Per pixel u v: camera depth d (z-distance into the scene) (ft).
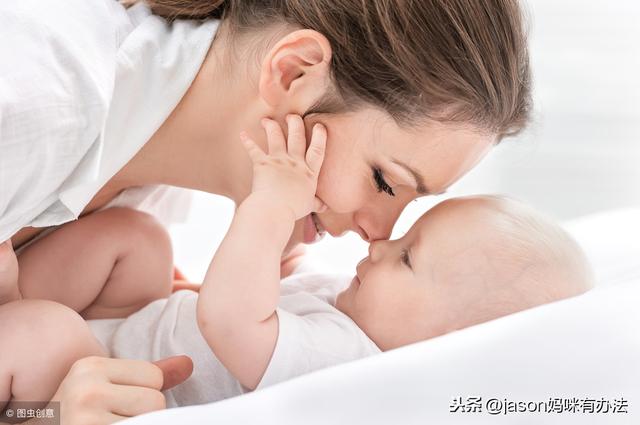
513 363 3.47
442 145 4.49
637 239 6.36
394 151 4.50
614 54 10.29
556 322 3.65
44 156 3.93
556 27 10.25
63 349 4.17
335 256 7.27
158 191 5.62
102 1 4.58
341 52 4.43
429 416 3.27
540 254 4.79
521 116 4.79
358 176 4.63
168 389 4.40
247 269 4.26
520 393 3.38
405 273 4.85
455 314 4.77
